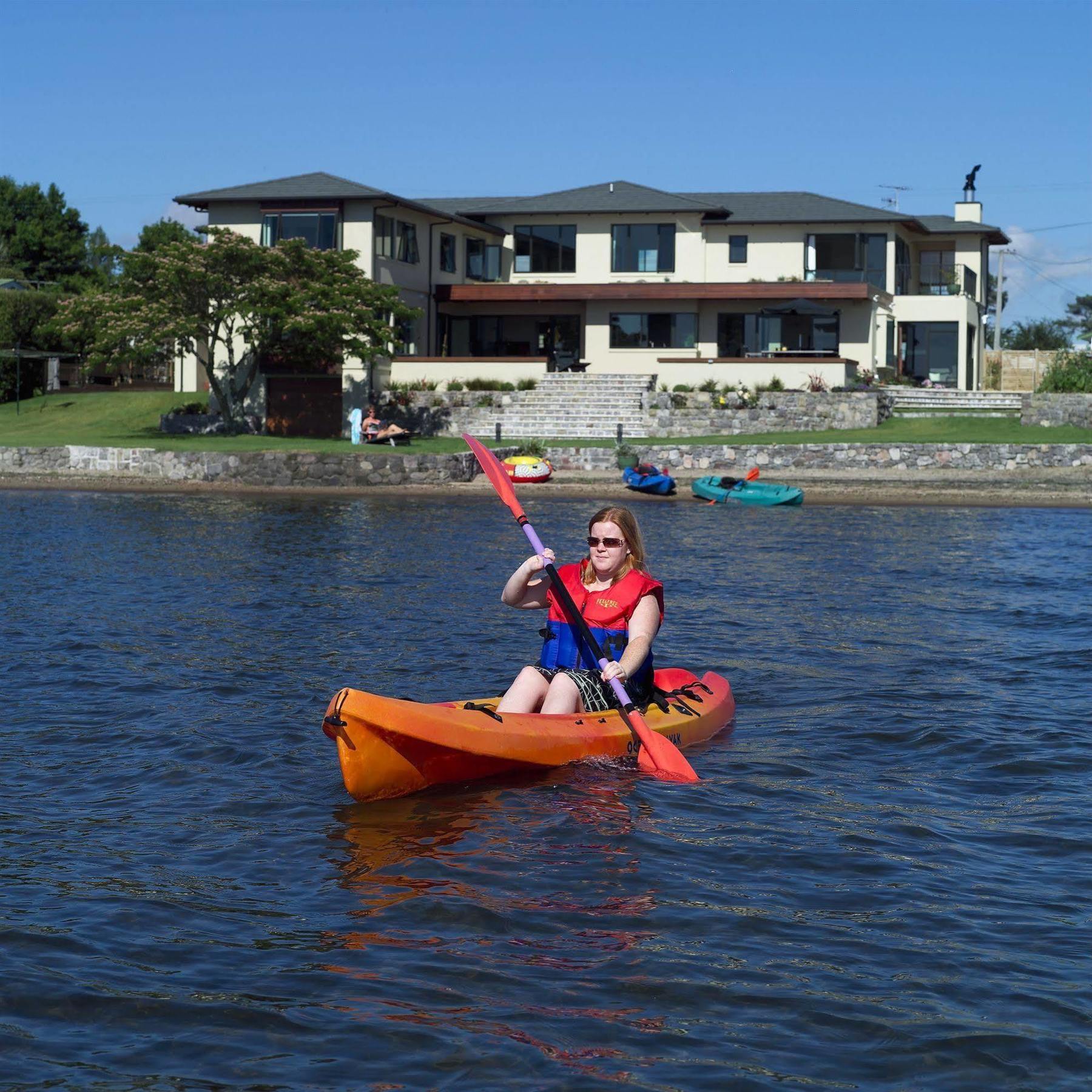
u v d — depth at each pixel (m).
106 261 80.50
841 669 10.68
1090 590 15.53
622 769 7.39
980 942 4.98
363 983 4.60
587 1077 3.95
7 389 52.91
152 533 22.05
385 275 43.53
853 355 45.88
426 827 6.38
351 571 16.89
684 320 47.19
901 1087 3.89
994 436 37.81
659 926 5.13
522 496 32.34
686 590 15.47
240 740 8.06
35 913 5.24
